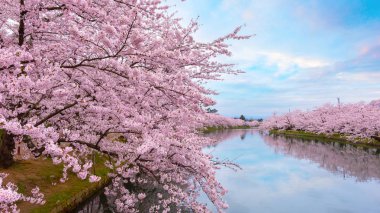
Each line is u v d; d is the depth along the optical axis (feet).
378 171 80.79
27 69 18.34
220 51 34.71
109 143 29.07
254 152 116.78
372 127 159.12
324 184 65.51
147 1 26.63
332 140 183.21
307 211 47.24
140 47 21.30
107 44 19.94
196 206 30.01
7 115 20.33
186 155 27.37
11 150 37.68
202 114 26.13
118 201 35.47
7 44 28.96
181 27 39.17
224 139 173.99
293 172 78.28
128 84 26.48
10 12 26.55
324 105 265.54
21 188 33.30
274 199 53.26
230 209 46.68
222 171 76.23
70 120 30.14
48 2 25.72
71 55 25.49
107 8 25.05
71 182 40.91
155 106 28.07
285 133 256.73
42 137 17.08
